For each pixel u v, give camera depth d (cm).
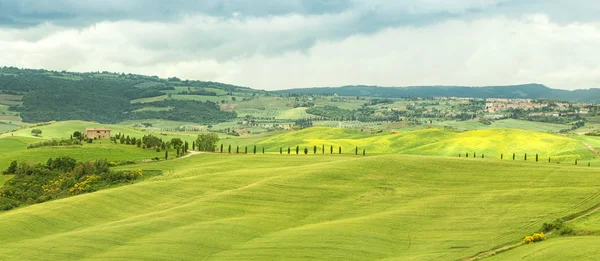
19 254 9081
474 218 10275
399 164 14275
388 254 8731
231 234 9825
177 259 8694
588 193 10950
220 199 11988
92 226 10831
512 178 12875
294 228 10225
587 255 7150
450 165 14250
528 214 10106
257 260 8519
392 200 11831
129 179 15988
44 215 11256
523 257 7606
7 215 11381
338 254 8681
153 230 10156
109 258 8762
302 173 13662
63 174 16550
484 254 8419
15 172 16888
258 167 16700
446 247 8869
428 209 11025
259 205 11631
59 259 8838
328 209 11394
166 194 12850
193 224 10438
